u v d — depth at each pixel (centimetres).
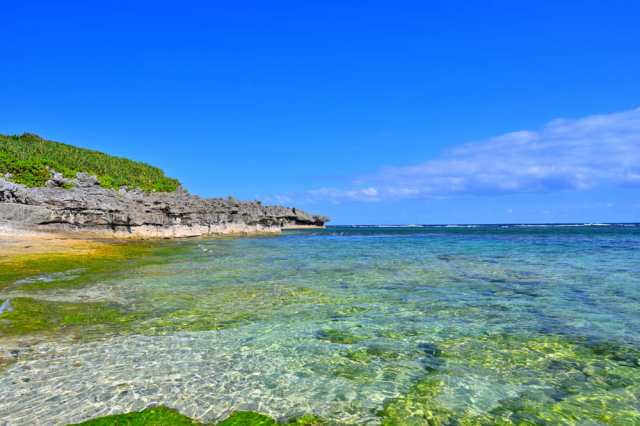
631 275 2380
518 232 10775
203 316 1473
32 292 1830
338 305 1645
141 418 751
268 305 1641
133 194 6900
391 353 1110
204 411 788
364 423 759
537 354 1102
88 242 4244
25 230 4253
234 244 5516
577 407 824
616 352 1113
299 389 892
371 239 7175
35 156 7862
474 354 1105
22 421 739
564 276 2356
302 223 15012
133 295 1819
